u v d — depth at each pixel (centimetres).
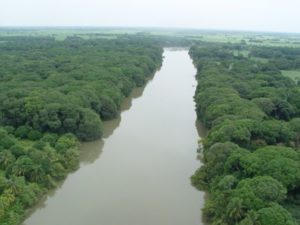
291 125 8581
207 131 10244
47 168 7338
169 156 8912
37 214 6475
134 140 9938
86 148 9412
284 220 5066
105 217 6400
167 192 7238
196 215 6481
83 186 7444
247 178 6044
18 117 9619
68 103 9744
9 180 6400
